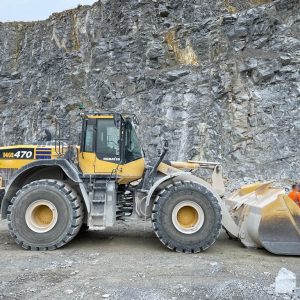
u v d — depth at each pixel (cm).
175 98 2041
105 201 657
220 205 655
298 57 1892
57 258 575
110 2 2711
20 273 488
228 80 1947
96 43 2539
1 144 2694
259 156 1777
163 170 707
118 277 470
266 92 1877
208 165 767
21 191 650
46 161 665
